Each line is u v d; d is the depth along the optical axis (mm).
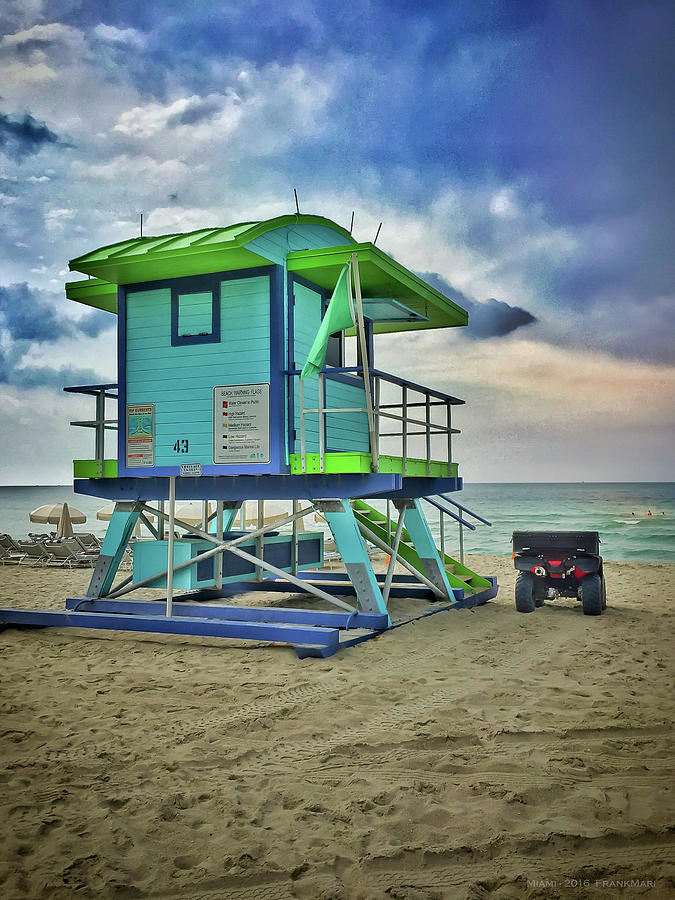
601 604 11562
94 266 9609
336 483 9570
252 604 12664
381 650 8922
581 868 3969
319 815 4598
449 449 12188
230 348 9703
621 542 42125
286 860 4078
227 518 13258
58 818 4527
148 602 10461
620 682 7551
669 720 6301
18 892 3773
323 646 8633
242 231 9078
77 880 3857
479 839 4277
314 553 14133
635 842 4270
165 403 10039
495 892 3803
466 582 13328
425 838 4312
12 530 59594
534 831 4336
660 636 9891
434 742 5820
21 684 7594
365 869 3994
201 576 11047
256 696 7066
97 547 20891
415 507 12023
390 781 5102
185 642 9648
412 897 3732
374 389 9344
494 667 8164
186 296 9961
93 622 9945
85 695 7188
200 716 6508
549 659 8539
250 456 9500
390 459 9898
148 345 10188
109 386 10484
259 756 5590
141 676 7863
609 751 5613
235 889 3840
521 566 11703
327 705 6789
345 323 9180
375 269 9539
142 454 10141
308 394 10094
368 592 9789
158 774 5203
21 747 5766
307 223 9828
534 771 5234
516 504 76188
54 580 17000
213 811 4652
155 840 4301
